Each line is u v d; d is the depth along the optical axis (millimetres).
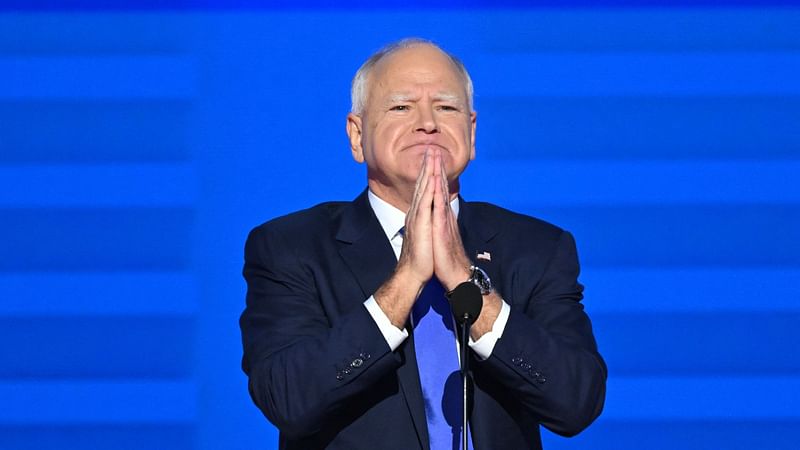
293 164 14625
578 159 14742
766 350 14789
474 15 14742
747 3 14930
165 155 14633
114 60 14711
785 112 14930
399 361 8516
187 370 14477
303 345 8617
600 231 14742
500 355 8586
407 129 9180
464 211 9531
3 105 14680
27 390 14469
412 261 8578
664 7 14891
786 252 14852
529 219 9797
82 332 14523
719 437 14695
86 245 14602
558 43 14789
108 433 14445
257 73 14672
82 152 14656
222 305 14539
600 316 14727
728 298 14797
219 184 14602
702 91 14891
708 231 14820
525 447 8875
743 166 14891
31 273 14555
